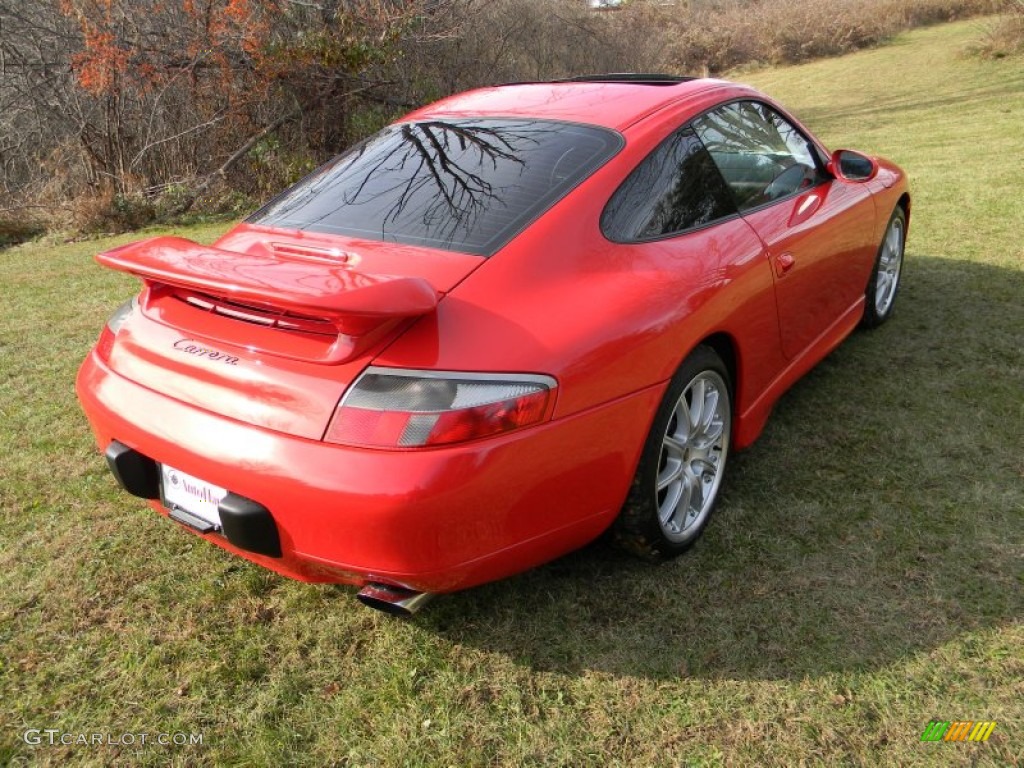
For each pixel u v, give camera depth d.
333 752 2.00
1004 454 3.11
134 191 9.99
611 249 2.37
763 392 3.02
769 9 27.08
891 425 3.37
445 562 1.96
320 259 2.30
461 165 2.61
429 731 2.04
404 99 12.13
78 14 9.68
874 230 3.87
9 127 10.51
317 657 2.30
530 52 14.99
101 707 2.15
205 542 2.84
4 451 3.52
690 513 2.67
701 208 2.72
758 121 3.23
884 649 2.21
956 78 18.59
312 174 2.99
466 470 1.90
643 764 1.92
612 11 17.52
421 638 2.36
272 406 2.00
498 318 2.06
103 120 10.48
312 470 1.91
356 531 1.92
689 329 2.40
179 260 2.16
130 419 2.21
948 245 5.74
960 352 4.02
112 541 2.85
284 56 10.45
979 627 2.26
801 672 2.16
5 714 2.13
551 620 2.39
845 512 2.81
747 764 1.91
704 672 2.18
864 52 25.42
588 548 2.71
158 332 2.30
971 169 8.31
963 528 2.68
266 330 2.11
